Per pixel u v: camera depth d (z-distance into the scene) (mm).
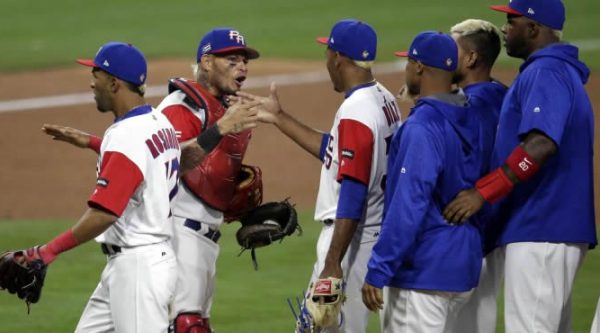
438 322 22328
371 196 24469
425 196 21312
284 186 50719
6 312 32875
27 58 80812
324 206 24984
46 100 67438
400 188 21344
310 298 23531
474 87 24250
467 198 21875
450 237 22047
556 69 22125
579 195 22500
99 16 99875
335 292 23266
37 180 51406
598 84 69812
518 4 22844
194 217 24688
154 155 21672
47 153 56250
